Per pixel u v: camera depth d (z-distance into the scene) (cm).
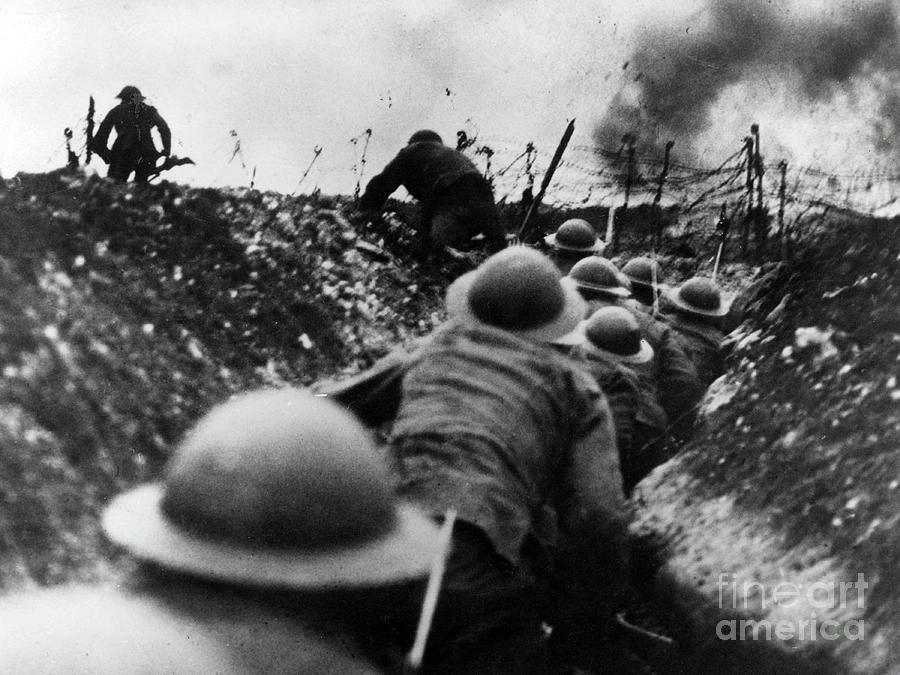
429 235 1017
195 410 530
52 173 701
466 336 380
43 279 521
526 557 346
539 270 391
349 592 170
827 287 604
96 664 143
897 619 326
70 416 429
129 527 176
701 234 1222
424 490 332
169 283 661
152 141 961
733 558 418
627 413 579
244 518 172
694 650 392
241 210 891
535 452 352
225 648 154
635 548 482
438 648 318
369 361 763
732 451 507
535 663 340
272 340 709
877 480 398
